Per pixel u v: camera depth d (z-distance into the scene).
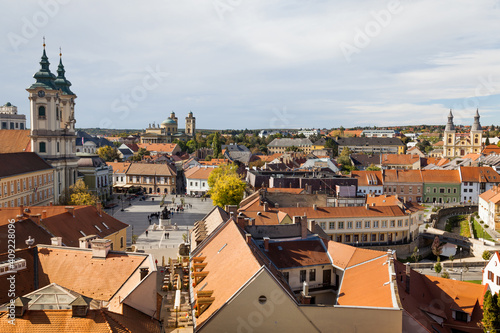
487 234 128.88
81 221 69.56
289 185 139.00
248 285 39.47
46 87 140.12
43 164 135.25
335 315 40.91
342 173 199.38
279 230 62.69
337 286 57.50
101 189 173.50
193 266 53.81
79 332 30.08
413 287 54.94
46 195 135.75
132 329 33.34
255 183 145.88
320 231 81.94
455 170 179.25
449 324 52.81
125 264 40.97
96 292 39.12
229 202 131.50
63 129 150.00
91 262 41.69
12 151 146.62
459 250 118.75
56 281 40.91
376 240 109.62
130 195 192.62
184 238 101.44
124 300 36.16
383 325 40.84
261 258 49.22
